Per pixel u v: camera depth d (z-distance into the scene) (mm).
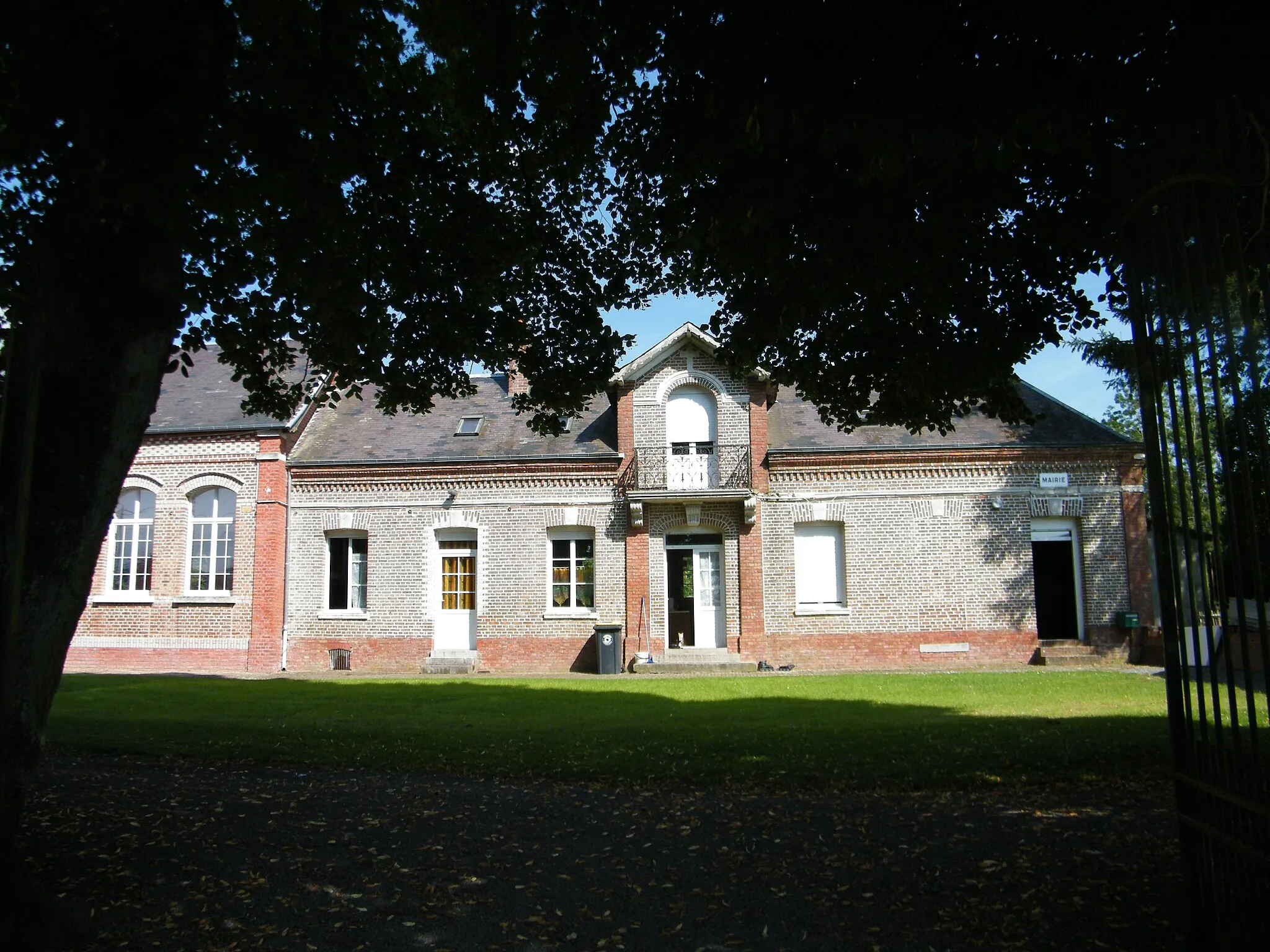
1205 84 4465
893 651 20031
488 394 23984
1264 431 3457
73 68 5449
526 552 20828
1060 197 6941
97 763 9102
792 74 5641
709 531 20953
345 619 20875
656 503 20562
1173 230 4113
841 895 5430
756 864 5988
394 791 8062
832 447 20547
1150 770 8188
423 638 20672
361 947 4805
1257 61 4305
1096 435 20625
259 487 20969
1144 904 5195
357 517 21156
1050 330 7973
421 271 8492
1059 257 7438
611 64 6758
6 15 5293
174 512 21141
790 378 9180
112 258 5430
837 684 15867
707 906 5309
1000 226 7230
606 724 11125
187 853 6254
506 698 14086
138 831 6746
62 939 4852
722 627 20609
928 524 20328
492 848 6398
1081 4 5023
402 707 13031
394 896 5488
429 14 7113
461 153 8266
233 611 20703
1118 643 19844
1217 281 3746
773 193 6156
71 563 5180
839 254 6805
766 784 8055
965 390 8523
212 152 6098
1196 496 4016
